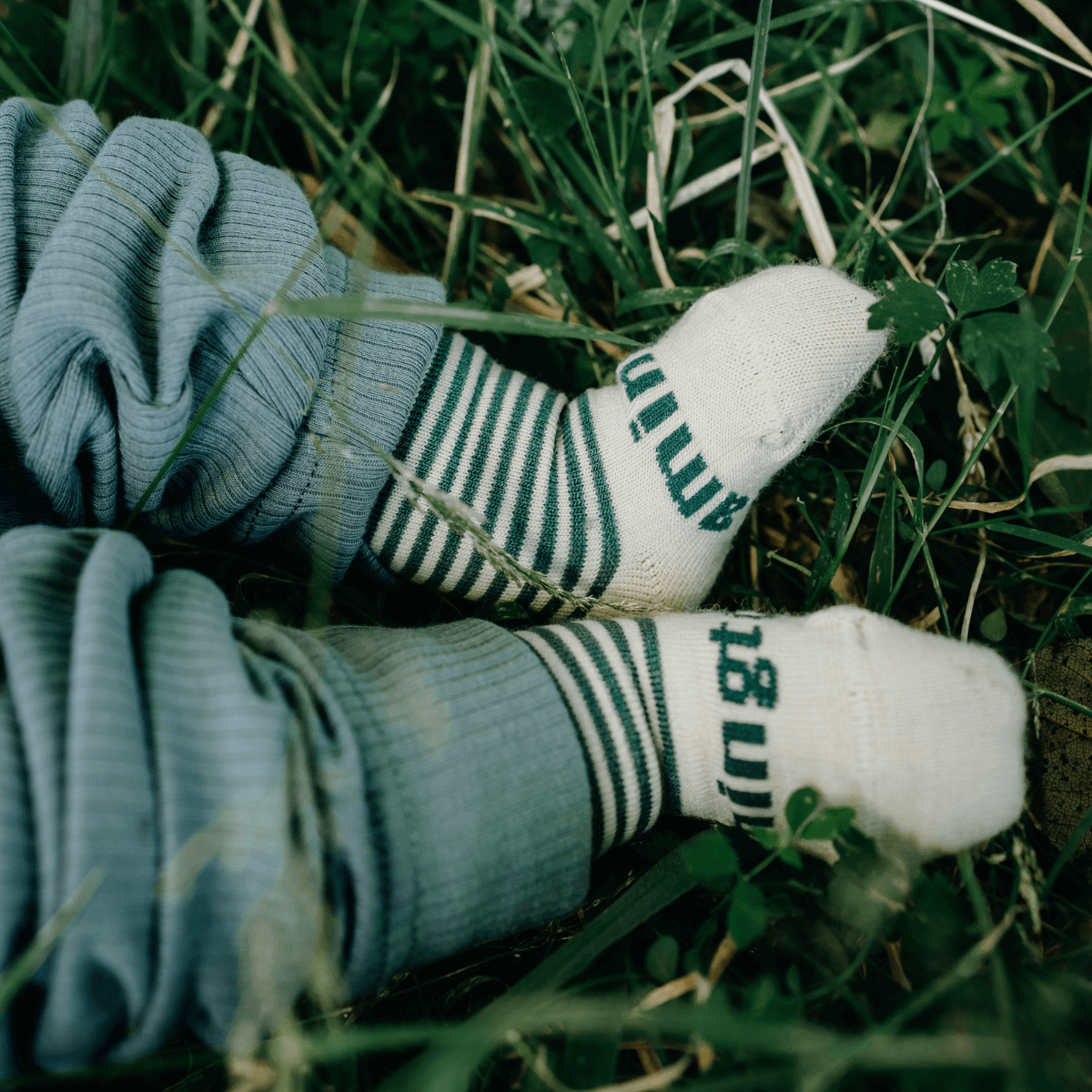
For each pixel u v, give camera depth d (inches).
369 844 30.5
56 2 69.0
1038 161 62.9
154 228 36.7
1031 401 40.0
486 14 57.0
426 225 67.6
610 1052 32.4
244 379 39.3
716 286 58.1
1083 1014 32.6
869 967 38.8
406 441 44.3
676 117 66.4
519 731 35.0
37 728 26.4
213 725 28.6
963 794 34.2
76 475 40.0
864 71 66.0
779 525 57.7
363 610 53.1
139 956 26.3
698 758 37.9
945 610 48.6
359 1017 39.4
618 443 44.5
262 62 66.9
